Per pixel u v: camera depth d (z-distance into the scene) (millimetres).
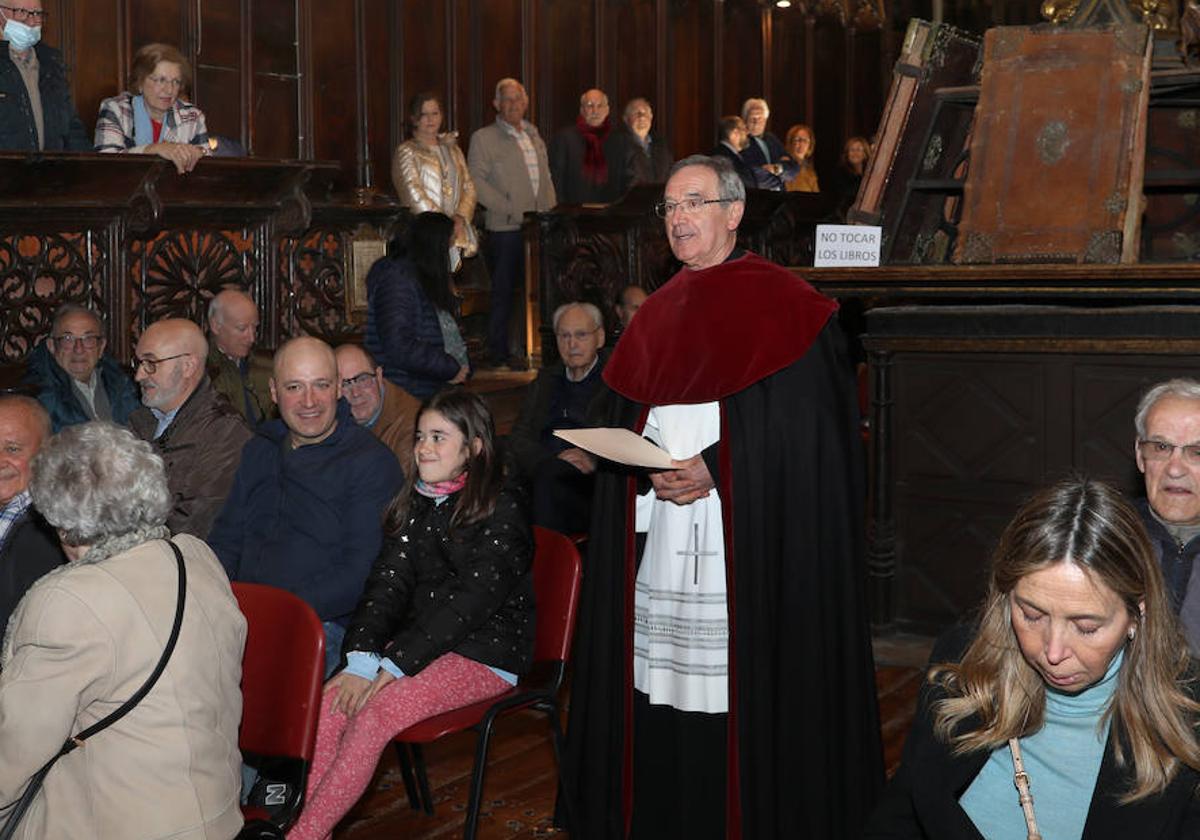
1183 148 5715
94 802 2498
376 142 10531
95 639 2469
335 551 3861
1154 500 2953
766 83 13734
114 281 6203
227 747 2660
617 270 9328
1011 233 5383
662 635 3506
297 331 7406
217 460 4309
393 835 4051
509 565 3590
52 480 2580
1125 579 1810
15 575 3631
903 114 5965
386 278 6254
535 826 4102
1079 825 1942
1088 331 5383
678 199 3559
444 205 8859
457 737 4914
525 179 9523
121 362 6230
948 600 5816
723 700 3424
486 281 9789
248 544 3988
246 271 6988
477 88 11109
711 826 3471
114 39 8906
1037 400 5562
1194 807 1859
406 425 4816
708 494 3451
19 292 5898
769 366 3391
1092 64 5449
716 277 3553
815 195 11141
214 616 2662
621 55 12398
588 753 3576
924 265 5535
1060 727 1949
